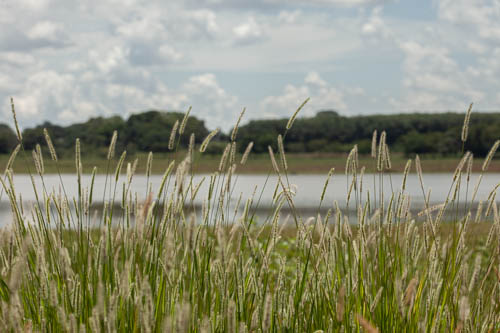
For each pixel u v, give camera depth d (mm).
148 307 1723
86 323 2084
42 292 2027
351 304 2436
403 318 2273
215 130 2355
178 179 2166
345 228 2596
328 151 91062
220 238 1908
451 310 2426
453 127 86125
